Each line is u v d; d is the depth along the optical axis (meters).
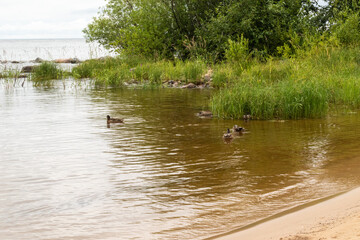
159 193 6.99
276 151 9.54
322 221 5.11
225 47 28.92
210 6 33.22
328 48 22.47
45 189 7.30
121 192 7.09
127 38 33.50
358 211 5.28
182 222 5.80
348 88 15.68
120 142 10.77
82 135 11.70
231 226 5.56
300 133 11.38
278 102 13.96
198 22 33.31
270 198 6.56
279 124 12.77
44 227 5.76
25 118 14.50
